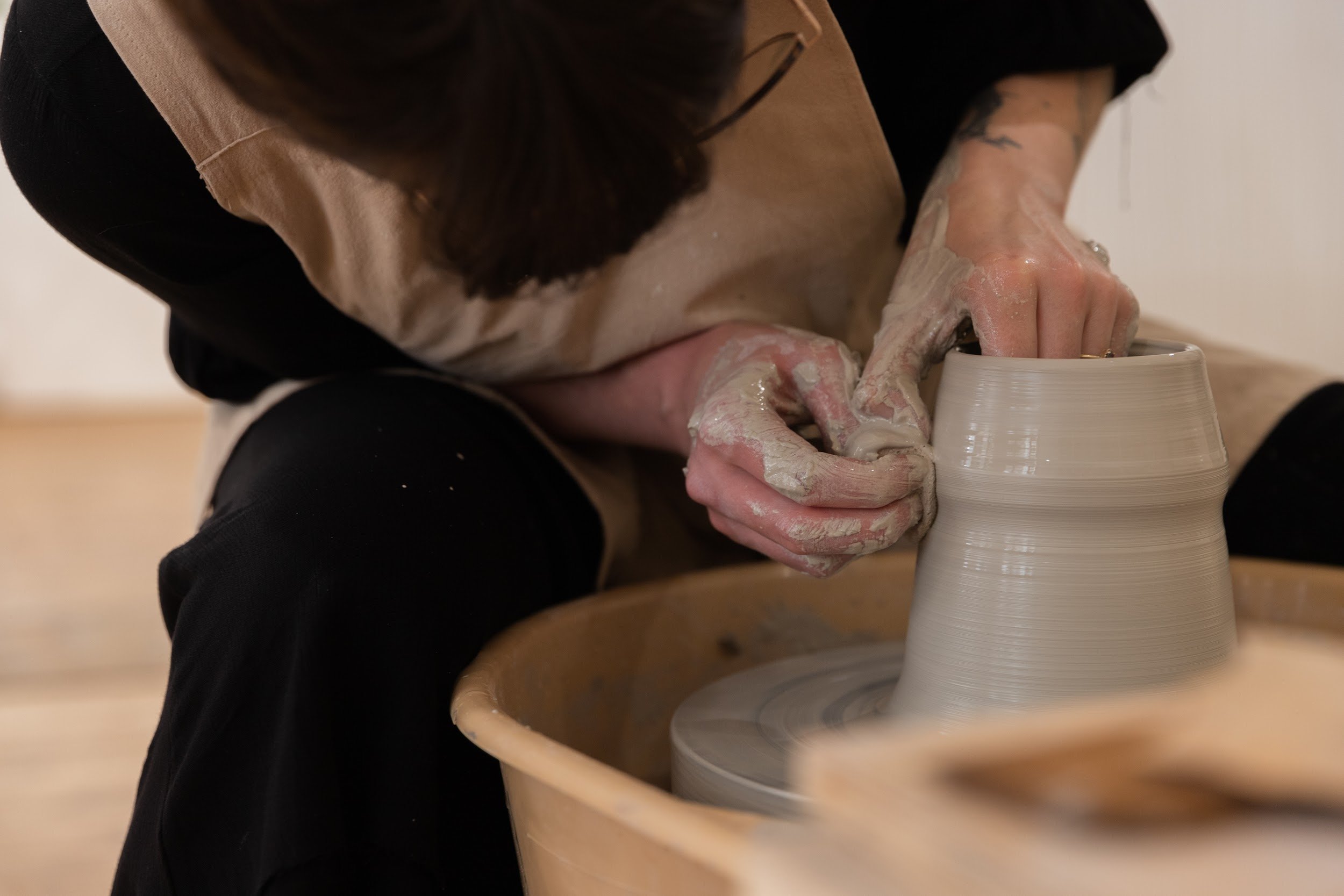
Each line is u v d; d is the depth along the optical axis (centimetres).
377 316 92
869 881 33
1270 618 96
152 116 77
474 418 93
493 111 43
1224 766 33
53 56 75
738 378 78
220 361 110
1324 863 29
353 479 77
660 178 50
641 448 117
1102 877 28
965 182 86
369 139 47
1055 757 34
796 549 69
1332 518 100
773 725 78
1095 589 65
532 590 90
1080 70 101
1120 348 74
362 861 70
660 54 44
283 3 42
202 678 71
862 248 92
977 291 72
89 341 484
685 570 121
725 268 88
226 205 78
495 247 53
